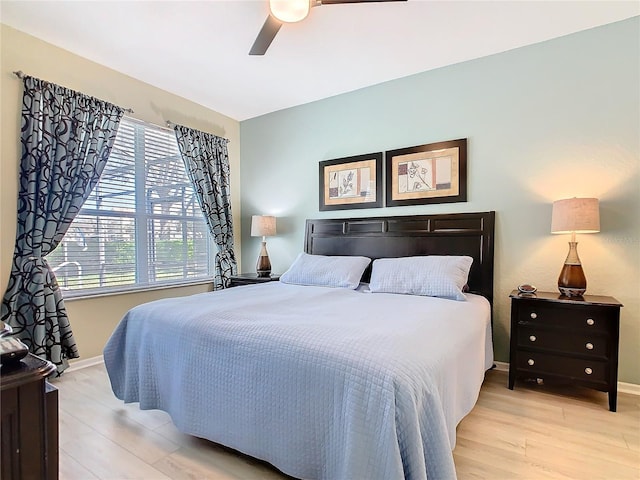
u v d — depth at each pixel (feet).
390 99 11.32
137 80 11.04
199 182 12.80
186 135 12.37
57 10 7.65
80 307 9.73
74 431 6.43
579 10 7.76
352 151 12.14
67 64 9.33
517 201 9.41
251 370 5.18
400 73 10.80
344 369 4.36
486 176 9.81
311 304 7.47
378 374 4.11
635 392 7.99
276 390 4.92
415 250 10.72
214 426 5.55
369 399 4.07
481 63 9.84
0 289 8.20
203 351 5.75
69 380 8.78
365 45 9.12
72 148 9.16
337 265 10.65
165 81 11.20
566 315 7.79
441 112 10.45
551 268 8.99
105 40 8.85
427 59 9.91
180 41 8.91
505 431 6.36
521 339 8.21
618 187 8.23
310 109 13.08
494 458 5.55
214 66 10.23
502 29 8.45
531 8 7.66
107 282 10.44
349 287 10.01
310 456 4.60
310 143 13.11
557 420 6.77
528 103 9.25
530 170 9.24
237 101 12.92
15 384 2.70
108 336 10.34
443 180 10.41
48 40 8.82
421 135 10.80
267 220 13.19
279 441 4.88
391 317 6.18
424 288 8.78
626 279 8.14
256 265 14.60
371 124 11.71
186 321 6.20
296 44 9.05
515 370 8.25
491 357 8.94
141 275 11.33
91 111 9.55
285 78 11.06
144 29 8.38
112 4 7.46
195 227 13.20
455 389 5.12
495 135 9.68
